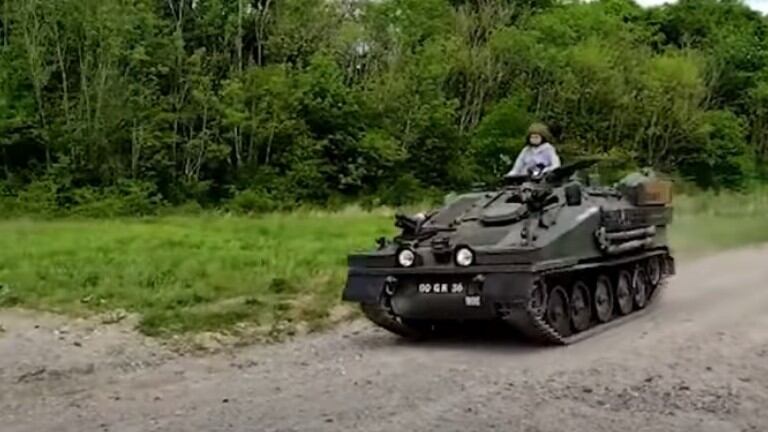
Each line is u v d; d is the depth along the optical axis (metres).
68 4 42.97
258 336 11.58
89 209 38.50
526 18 55.22
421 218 11.71
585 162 12.32
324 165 45.12
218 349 10.86
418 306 10.94
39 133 42.03
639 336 11.42
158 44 44.25
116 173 41.78
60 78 43.97
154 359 10.29
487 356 10.38
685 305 13.92
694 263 19.42
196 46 47.12
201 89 43.72
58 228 27.53
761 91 57.75
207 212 39.78
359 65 50.25
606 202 12.55
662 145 52.06
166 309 12.88
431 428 7.36
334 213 37.56
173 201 42.12
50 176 40.88
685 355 10.15
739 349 10.45
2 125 41.41
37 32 42.81
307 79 46.19
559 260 10.88
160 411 7.96
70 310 12.84
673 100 51.62
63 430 7.40
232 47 47.34
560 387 8.71
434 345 11.10
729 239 24.12
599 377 9.13
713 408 7.94
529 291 10.35
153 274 15.66
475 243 10.94
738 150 54.28
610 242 12.01
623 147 49.53
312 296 14.10
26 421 7.71
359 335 11.80
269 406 8.09
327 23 49.69
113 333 11.55
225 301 13.64
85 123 42.28
